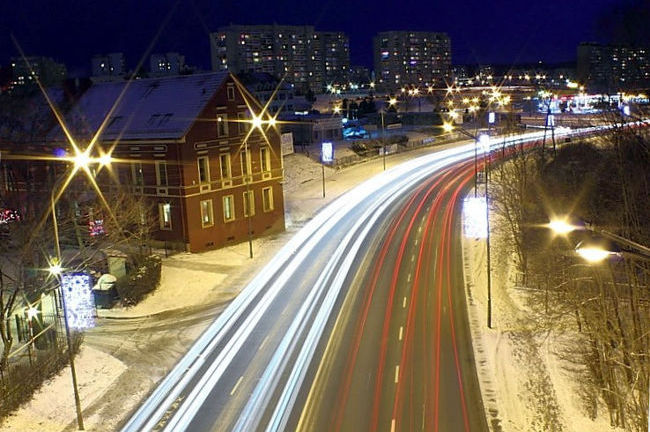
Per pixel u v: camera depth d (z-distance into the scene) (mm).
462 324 36562
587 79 96312
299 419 25906
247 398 27891
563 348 33094
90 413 27172
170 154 50062
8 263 41125
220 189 53000
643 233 32125
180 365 31766
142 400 28219
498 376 29891
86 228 45094
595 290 30562
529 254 46188
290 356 32250
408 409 26609
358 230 58875
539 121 119375
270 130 57750
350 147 100125
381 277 45281
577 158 62406
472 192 73875
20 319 34156
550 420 25891
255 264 48562
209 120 51625
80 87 59844
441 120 127812
